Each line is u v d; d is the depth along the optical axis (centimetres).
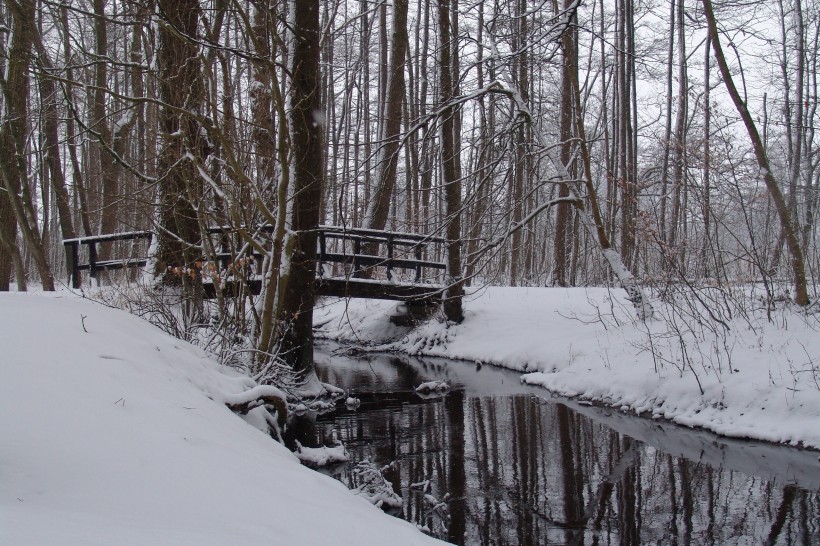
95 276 1188
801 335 846
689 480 631
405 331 1608
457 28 1461
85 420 340
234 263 741
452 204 1477
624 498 592
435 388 1068
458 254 1486
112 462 299
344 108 2503
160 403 417
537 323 1362
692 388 849
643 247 1174
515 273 2430
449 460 708
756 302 1002
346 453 717
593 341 1131
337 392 1021
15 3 873
